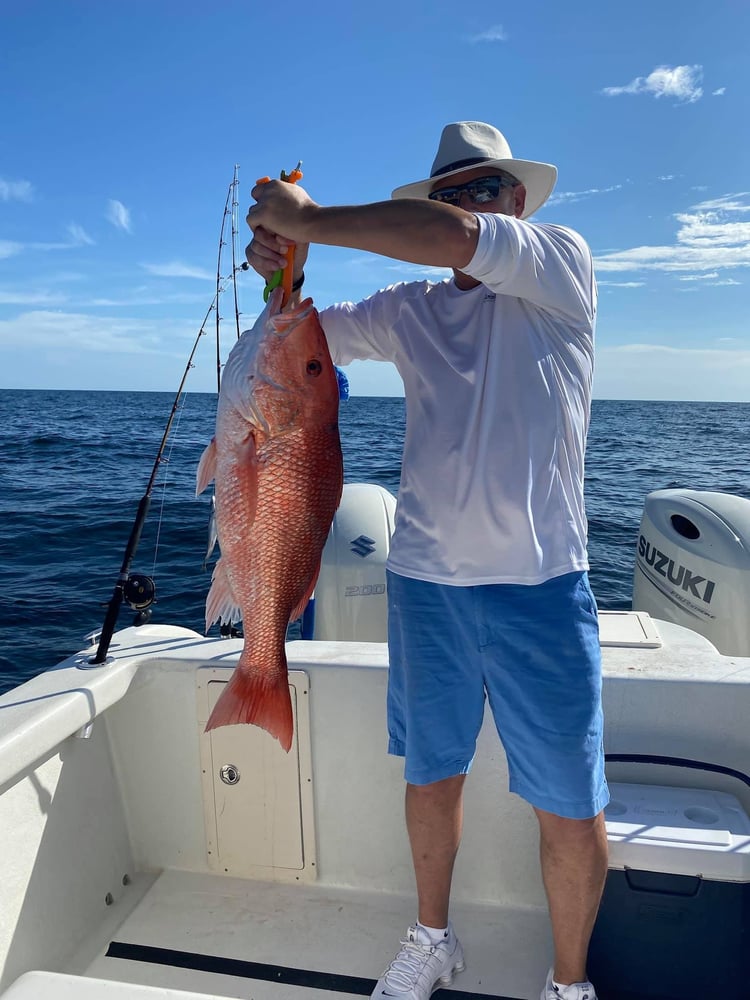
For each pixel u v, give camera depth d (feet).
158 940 7.01
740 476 55.01
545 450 5.65
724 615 10.66
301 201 5.21
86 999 4.29
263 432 5.42
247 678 5.61
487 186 6.12
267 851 7.75
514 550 5.63
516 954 6.81
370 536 11.09
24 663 19.56
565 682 5.58
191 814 7.92
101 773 7.55
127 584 7.64
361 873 7.66
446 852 6.28
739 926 5.82
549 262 5.37
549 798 5.64
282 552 5.54
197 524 34.63
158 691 7.80
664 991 5.99
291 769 7.61
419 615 5.95
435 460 5.86
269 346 5.38
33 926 6.40
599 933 6.10
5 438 85.25
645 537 12.41
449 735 6.00
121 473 54.24
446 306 6.02
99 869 7.37
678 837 5.97
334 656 7.61
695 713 6.98
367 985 6.51
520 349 5.66
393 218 4.90
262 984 6.53
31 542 31.99
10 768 5.96
